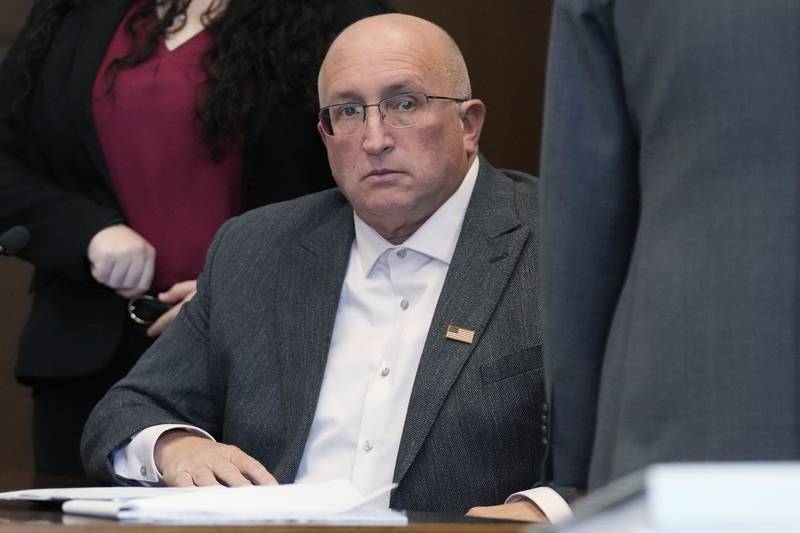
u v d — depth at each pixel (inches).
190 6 369.7
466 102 292.8
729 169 155.6
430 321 279.6
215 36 361.7
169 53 364.2
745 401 149.6
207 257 312.3
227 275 303.3
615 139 174.1
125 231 351.6
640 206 174.6
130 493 213.2
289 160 358.9
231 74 352.8
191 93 358.3
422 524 155.9
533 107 648.4
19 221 360.8
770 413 148.9
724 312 152.6
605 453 161.2
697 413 151.9
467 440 261.3
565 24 177.5
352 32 294.4
